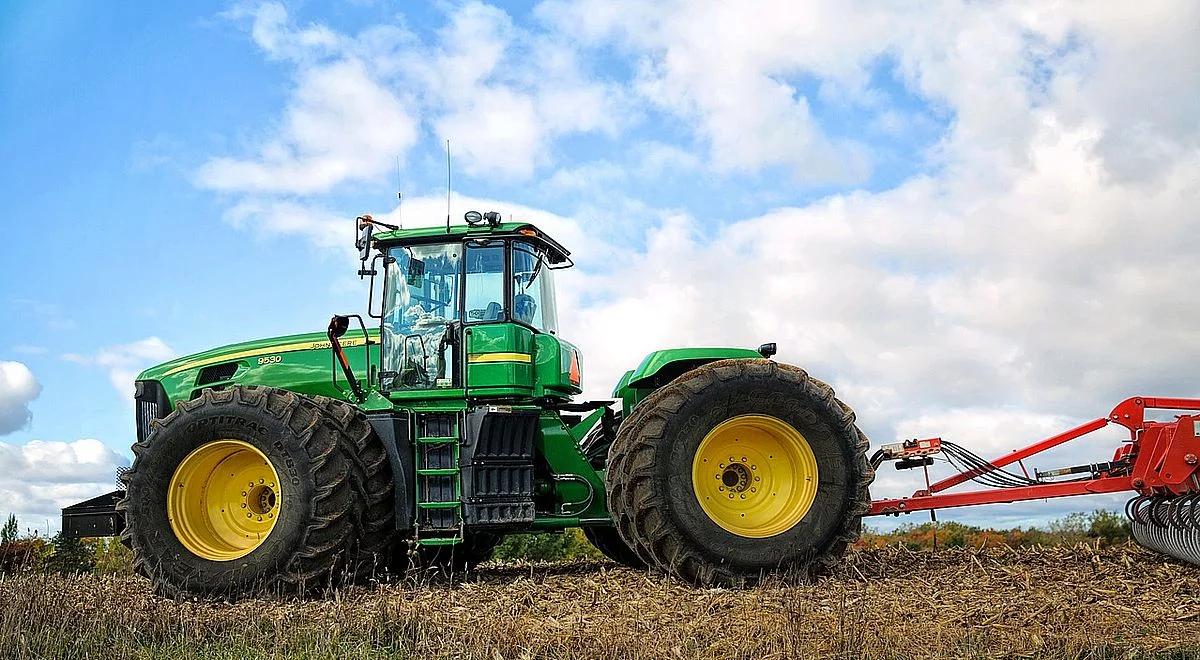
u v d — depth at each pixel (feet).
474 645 17.38
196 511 25.02
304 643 17.90
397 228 26.86
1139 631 18.37
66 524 26.91
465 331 26.08
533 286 27.43
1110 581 23.62
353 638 18.02
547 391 26.32
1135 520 26.68
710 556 23.70
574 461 26.25
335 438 24.45
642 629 18.69
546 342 26.48
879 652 16.56
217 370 28.43
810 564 24.16
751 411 24.54
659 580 24.54
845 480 24.64
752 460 25.22
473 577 27.53
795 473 25.02
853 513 24.61
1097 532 37.42
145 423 28.68
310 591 24.06
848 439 24.93
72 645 17.61
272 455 24.27
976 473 26.71
